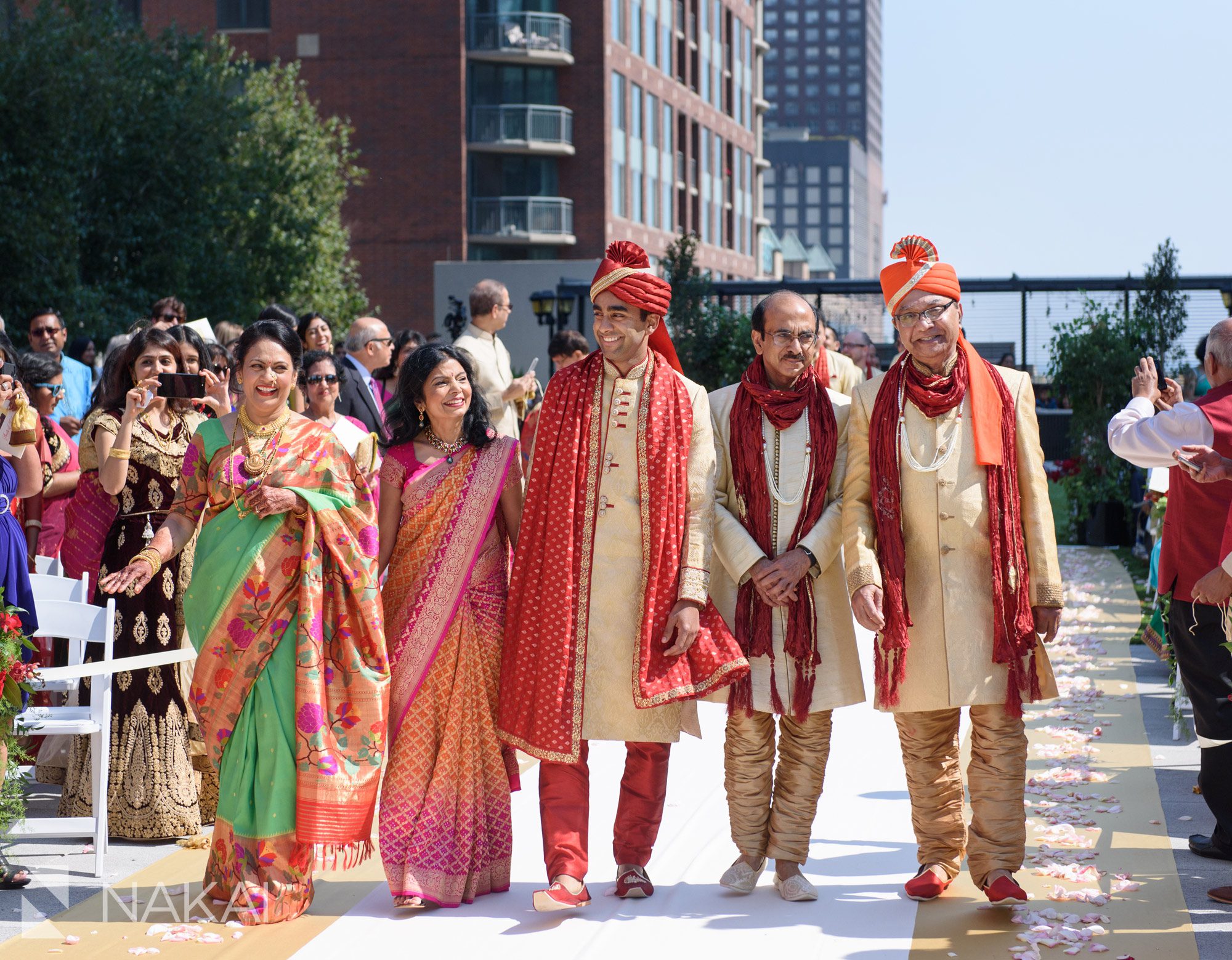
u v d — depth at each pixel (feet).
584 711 14.12
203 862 16.14
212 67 83.71
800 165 554.87
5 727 15.01
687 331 69.10
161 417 17.81
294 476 14.49
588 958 12.88
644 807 14.65
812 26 635.66
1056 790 18.85
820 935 13.47
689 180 143.02
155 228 75.87
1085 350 52.26
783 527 14.58
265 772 14.01
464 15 113.09
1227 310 61.00
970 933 13.50
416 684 14.46
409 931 13.66
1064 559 46.98
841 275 553.64
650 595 14.02
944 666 13.99
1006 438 14.17
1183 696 21.48
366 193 112.06
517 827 17.58
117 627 17.24
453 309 91.97
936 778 14.56
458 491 14.75
